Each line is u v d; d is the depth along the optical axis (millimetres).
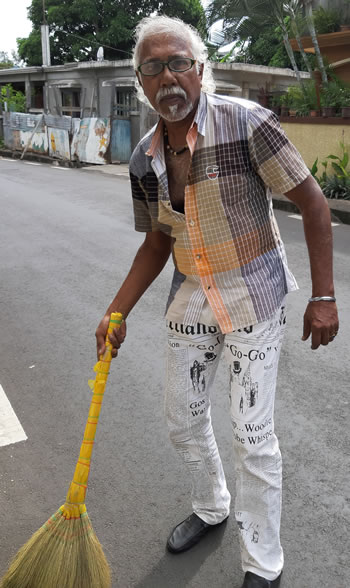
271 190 1907
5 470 2793
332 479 2641
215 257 1842
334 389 3438
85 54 27000
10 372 3834
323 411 3203
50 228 8242
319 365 3748
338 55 11461
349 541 2289
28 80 23141
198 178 1763
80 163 17812
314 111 10539
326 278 1782
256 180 1811
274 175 1765
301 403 3291
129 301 2186
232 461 2799
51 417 3266
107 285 5602
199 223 1811
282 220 8430
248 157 1758
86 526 1893
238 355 1882
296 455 2820
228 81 17969
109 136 16859
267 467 1929
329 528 2355
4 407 3379
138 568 2201
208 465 2215
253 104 1771
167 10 25844
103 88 19297
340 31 11188
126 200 10648
